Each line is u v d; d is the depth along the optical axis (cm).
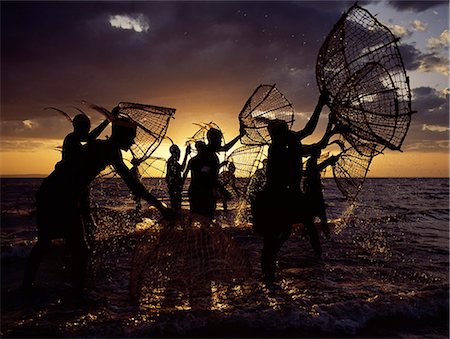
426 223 978
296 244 632
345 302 337
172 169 823
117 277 432
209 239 374
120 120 360
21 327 288
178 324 292
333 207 1542
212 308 328
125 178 360
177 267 380
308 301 345
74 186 361
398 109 384
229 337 284
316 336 290
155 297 358
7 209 1228
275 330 295
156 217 977
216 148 547
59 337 275
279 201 401
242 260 369
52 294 369
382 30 389
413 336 297
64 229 363
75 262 369
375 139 395
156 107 526
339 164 554
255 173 534
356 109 393
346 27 402
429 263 520
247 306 333
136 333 282
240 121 569
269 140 555
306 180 554
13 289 384
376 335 296
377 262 518
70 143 446
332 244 635
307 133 413
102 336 278
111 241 607
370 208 1512
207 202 535
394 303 337
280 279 423
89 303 346
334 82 409
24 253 534
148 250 362
